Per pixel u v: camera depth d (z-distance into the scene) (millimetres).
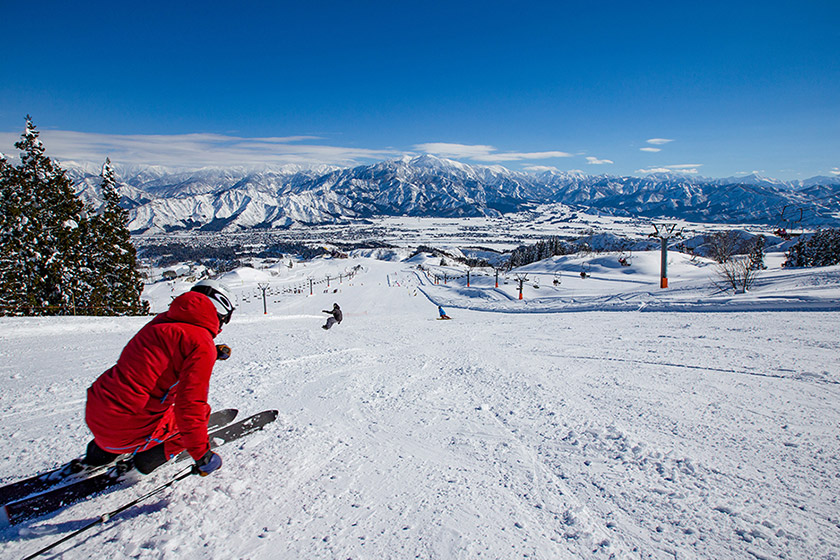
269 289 77938
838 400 4039
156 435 2229
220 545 1912
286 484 2508
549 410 4039
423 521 2137
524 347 8281
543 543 1953
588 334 9758
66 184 26672
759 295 13797
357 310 44938
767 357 6020
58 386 5172
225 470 2670
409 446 3166
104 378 2092
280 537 1981
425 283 82312
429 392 4832
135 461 2178
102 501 2270
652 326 10453
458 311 26828
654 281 42406
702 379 5047
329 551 1880
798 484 2449
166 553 1845
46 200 25359
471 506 2295
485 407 4195
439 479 2619
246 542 1938
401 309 42281
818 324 8648
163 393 2125
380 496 2395
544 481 2592
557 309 19375
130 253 31438
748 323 9516
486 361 6797
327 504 2297
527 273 68438
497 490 2477
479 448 3133
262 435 3322
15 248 23516
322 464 2803
